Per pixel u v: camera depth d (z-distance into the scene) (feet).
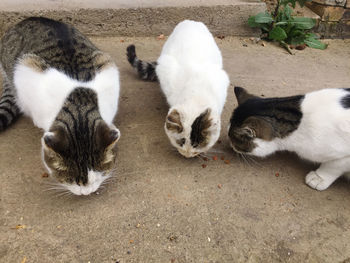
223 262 1.17
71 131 1.16
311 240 1.27
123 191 1.39
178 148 1.51
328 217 1.38
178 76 1.72
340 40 3.16
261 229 1.29
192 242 1.22
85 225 1.23
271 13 2.98
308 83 2.34
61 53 1.48
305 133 1.46
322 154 1.45
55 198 1.32
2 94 1.79
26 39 1.62
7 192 1.32
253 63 2.55
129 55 2.13
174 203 1.36
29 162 1.46
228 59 2.57
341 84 2.37
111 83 1.49
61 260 1.11
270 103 1.55
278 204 1.41
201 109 1.44
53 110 1.30
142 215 1.29
